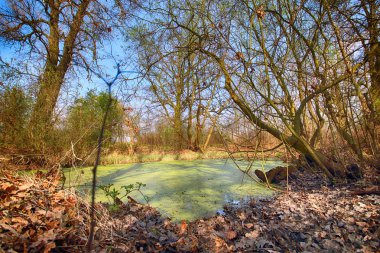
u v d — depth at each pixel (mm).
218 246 2949
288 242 3146
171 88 14789
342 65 6398
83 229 2816
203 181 7258
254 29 6176
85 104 10008
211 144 16453
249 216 4098
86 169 8711
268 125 6250
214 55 6203
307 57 6840
